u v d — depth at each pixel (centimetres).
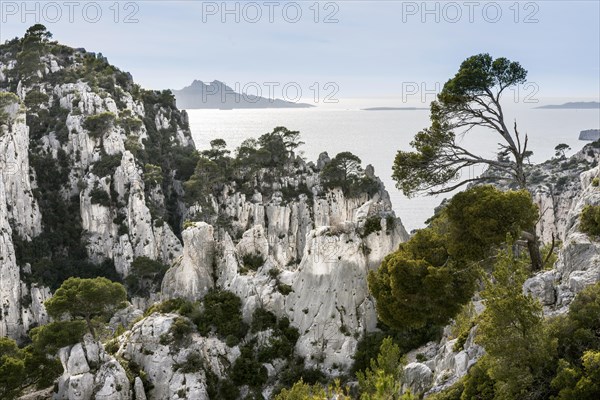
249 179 14838
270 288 6625
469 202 4238
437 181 4953
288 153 15500
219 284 7012
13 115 14050
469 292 4091
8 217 13225
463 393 3122
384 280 4428
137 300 12862
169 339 6147
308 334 6197
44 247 13550
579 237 3697
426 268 4122
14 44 19288
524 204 4103
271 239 13900
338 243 6375
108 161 14750
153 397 5828
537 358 2755
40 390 6294
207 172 14475
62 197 14762
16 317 12069
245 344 6300
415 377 3947
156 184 15225
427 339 5753
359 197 14525
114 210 14412
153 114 18625
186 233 7075
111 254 14125
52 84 16838
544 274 3728
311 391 4497
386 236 6456
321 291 6341
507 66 4822
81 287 6525
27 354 6294
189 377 5822
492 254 4141
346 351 6006
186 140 19088
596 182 4397
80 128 15175
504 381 2833
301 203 14300
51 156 14988
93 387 5612
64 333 5838
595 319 2916
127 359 6156
